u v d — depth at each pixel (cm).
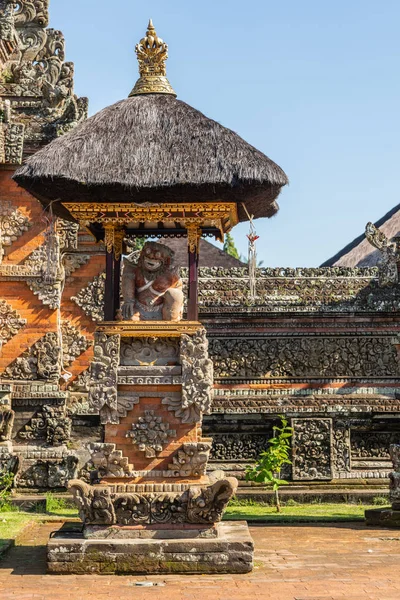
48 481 1744
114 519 1031
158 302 1122
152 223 1225
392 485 1427
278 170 1055
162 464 1070
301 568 1033
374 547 1195
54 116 1839
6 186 1808
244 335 1894
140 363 1091
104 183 1039
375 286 1914
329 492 1786
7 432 1728
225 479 1029
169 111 1107
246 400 1858
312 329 1897
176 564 995
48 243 1295
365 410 1852
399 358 1505
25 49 1867
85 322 1861
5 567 1041
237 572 997
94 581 956
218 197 1076
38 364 1780
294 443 1839
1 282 1800
